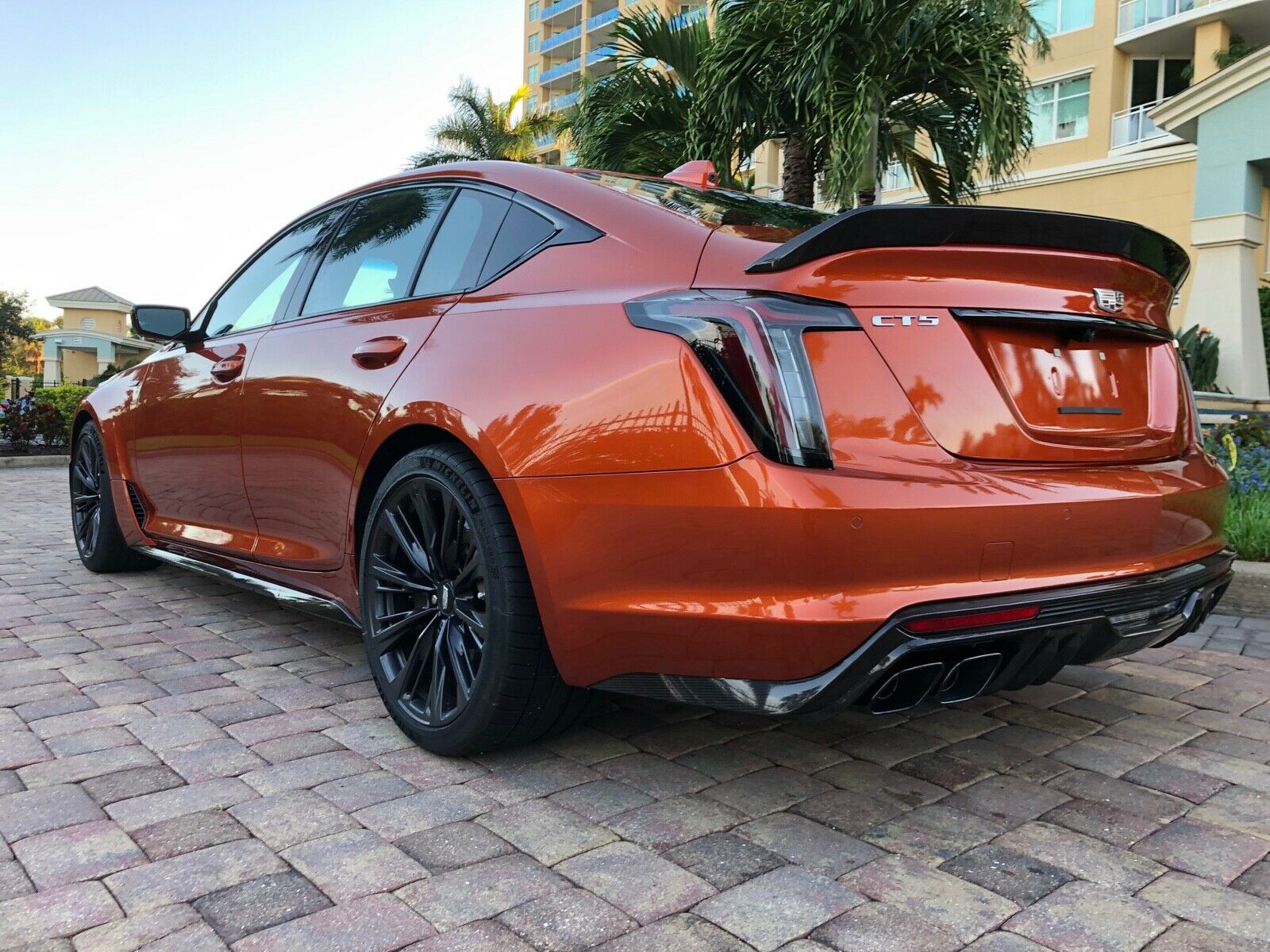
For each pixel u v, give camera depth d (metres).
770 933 1.58
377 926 1.59
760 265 1.88
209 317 3.79
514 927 1.59
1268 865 1.82
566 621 2.02
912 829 1.96
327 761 2.30
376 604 2.53
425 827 1.95
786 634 1.72
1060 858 1.84
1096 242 2.05
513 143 30.27
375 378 2.54
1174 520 2.09
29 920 1.60
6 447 12.46
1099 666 3.17
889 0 7.65
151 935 1.56
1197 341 11.09
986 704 2.77
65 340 41.81
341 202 3.29
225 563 3.44
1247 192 11.45
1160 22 21.66
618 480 1.90
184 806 2.04
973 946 1.54
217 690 2.83
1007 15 8.05
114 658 3.14
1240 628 3.75
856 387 1.79
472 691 2.20
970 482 1.81
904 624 1.71
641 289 2.05
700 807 2.06
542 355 2.10
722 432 1.77
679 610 1.83
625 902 1.67
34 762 2.27
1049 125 23.45
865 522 1.70
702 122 8.66
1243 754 2.39
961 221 1.85
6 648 3.26
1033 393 1.99
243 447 3.13
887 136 8.84
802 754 2.37
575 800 2.09
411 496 2.39
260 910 1.64
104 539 4.37
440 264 2.66
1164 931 1.59
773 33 8.03
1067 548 1.88
